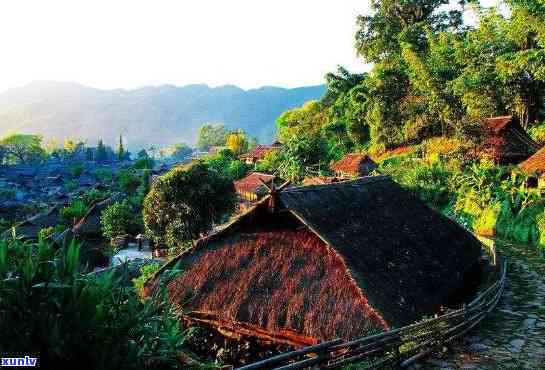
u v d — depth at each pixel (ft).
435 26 196.85
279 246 40.88
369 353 29.25
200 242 44.47
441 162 125.90
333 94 249.55
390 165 154.71
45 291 18.47
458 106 135.03
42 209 281.33
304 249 39.55
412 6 196.95
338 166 172.55
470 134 118.83
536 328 40.70
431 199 113.39
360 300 33.88
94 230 159.63
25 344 17.70
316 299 35.53
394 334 30.83
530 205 85.51
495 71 133.69
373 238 43.73
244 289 39.01
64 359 18.22
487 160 115.44
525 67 124.57
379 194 55.42
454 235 56.59
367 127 209.26
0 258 18.48
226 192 104.06
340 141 221.46
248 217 42.37
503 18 138.31
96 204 173.17
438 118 156.35
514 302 49.39
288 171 192.75
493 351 35.24
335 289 35.45
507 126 121.29
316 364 26.73
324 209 43.78
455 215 101.40
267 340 36.58
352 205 48.32
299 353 25.48
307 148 198.18
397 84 179.01
